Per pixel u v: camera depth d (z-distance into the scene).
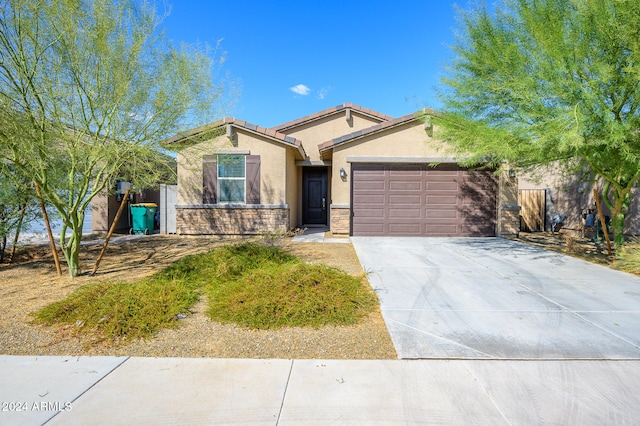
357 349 3.51
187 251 8.70
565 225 13.55
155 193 14.41
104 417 2.43
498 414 2.48
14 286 5.50
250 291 4.75
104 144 5.59
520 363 3.21
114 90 5.41
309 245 9.71
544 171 11.61
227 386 2.83
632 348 3.50
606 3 5.83
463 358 3.30
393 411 2.52
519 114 6.95
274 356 3.37
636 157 6.08
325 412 2.50
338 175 11.58
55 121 5.34
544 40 6.17
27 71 4.93
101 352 3.42
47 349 3.46
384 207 11.51
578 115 5.74
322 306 4.38
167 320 4.07
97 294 4.67
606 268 6.99
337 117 14.49
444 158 11.21
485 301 4.95
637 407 2.56
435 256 8.12
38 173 5.84
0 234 7.07
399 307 4.69
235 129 11.20
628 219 11.41
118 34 5.38
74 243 5.95
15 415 2.44
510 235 11.34
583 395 2.71
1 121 4.81
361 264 7.22
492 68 7.14
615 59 6.12
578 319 4.27
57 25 4.99
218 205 11.20
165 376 2.98
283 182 11.30
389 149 11.48
